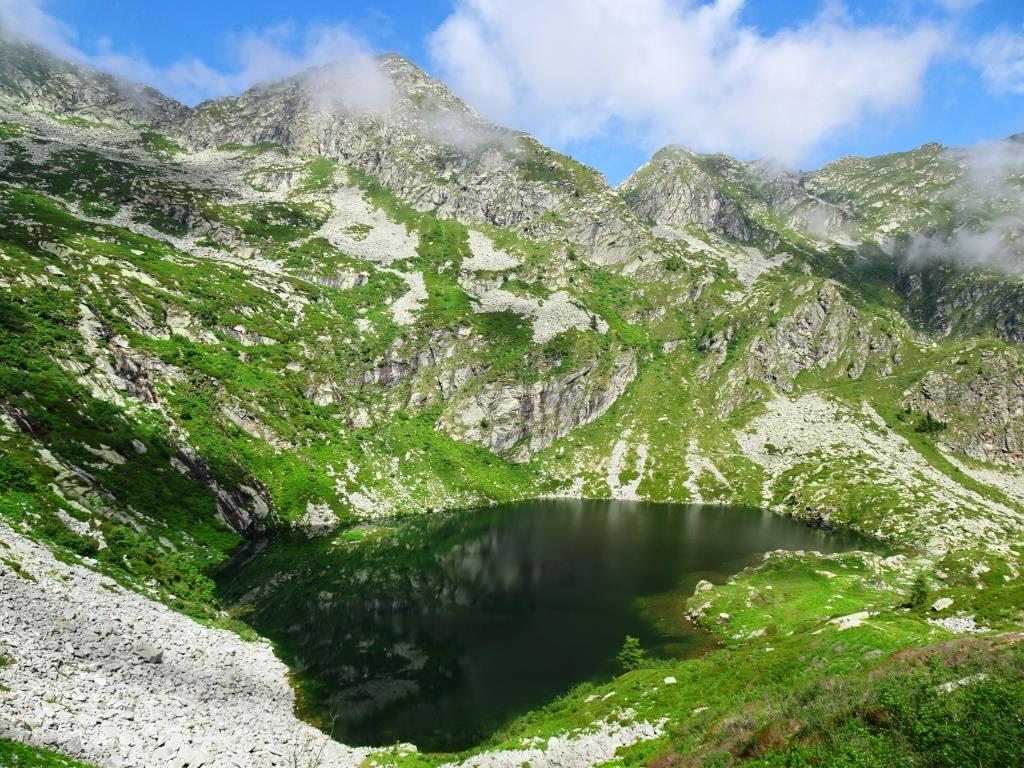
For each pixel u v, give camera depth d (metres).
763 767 26.92
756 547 126.81
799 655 48.88
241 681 52.72
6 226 174.38
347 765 43.44
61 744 28.84
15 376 95.12
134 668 44.38
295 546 109.62
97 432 97.31
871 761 23.36
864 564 102.00
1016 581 97.50
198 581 72.75
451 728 50.88
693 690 48.47
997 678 26.12
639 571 105.25
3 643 36.69
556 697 56.88
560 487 197.88
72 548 60.94
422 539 123.50
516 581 97.88
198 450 115.94
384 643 70.00
